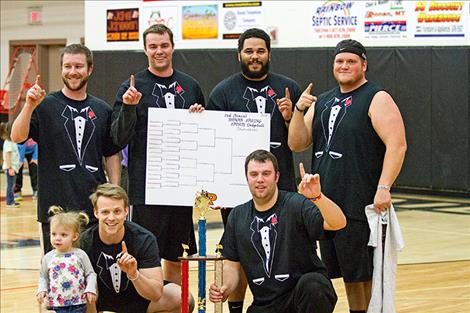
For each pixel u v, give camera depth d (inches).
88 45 751.7
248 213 216.8
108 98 722.8
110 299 223.6
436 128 608.1
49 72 1028.5
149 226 246.1
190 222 253.0
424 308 286.4
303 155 600.7
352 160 220.5
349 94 224.4
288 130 238.7
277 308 211.6
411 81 615.2
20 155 628.1
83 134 233.5
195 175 243.1
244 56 240.2
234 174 243.0
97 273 218.8
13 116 757.3
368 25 636.7
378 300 213.6
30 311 286.8
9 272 359.6
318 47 647.8
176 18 712.4
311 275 207.2
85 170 232.7
